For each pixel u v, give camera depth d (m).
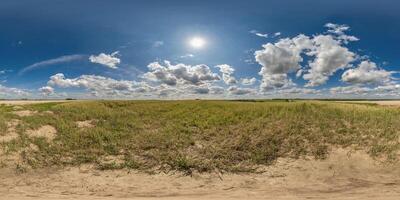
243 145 20.25
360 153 19.22
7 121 23.50
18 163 17.62
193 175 16.94
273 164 18.19
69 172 17.06
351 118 24.42
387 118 24.44
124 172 17.22
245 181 16.31
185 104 30.58
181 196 13.98
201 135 22.16
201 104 30.27
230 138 21.52
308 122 23.66
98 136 21.53
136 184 15.88
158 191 14.93
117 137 21.78
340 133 21.81
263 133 21.80
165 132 22.72
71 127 23.22
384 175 16.91
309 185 15.73
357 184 15.70
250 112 26.23
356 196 13.48
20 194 14.02
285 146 20.11
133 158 18.72
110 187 15.43
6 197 13.45
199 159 18.61
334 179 16.53
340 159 18.67
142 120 25.95
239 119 24.84
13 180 15.99
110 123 24.67
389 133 21.53
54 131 22.42
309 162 18.38
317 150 19.53
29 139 20.48
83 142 20.59
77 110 27.97
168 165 17.84
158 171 17.34
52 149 19.39
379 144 20.06
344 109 27.02
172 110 28.67
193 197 13.71
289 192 14.53
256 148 19.86
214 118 25.16
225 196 13.86
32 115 25.72
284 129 22.33
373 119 24.22
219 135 22.05
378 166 17.89
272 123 23.66
